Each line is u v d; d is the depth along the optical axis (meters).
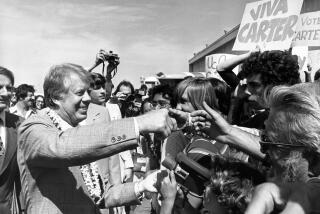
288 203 1.42
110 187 2.70
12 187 3.71
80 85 2.48
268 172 1.82
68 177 2.39
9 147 3.65
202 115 2.06
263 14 4.66
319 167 1.53
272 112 1.59
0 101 3.69
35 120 2.29
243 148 2.01
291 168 1.52
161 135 2.11
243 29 4.90
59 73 2.47
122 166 5.45
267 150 1.62
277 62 2.77
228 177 1.86
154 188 2.56
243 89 3.76
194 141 2.45
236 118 3.74
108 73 6.22
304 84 2.20
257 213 1.44
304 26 6.24
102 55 5.85
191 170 2.13
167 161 2.21
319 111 1.53
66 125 2.45
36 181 2.33
